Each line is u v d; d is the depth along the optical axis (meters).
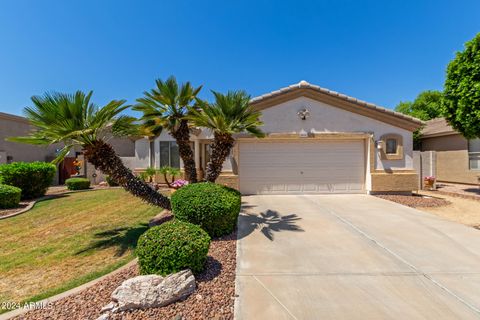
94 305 3.53
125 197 12.84
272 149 12.62
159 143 15.82
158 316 3.28
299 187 12.58
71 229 7.48
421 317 3.29
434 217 8.20
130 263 4.97
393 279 4.30
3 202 10.11
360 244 5.90
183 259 4.06
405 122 12.19
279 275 4.43
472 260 5.02
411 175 12.18
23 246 6.15
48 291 4.10
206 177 8.20
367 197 11.68
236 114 8.14
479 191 13.74
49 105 5.61
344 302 3.64
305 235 6.52
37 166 12.85
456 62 12.49
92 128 5.85
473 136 12.58
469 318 3.28
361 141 12.55
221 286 4.03
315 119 12.27
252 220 7.95
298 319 3.26
